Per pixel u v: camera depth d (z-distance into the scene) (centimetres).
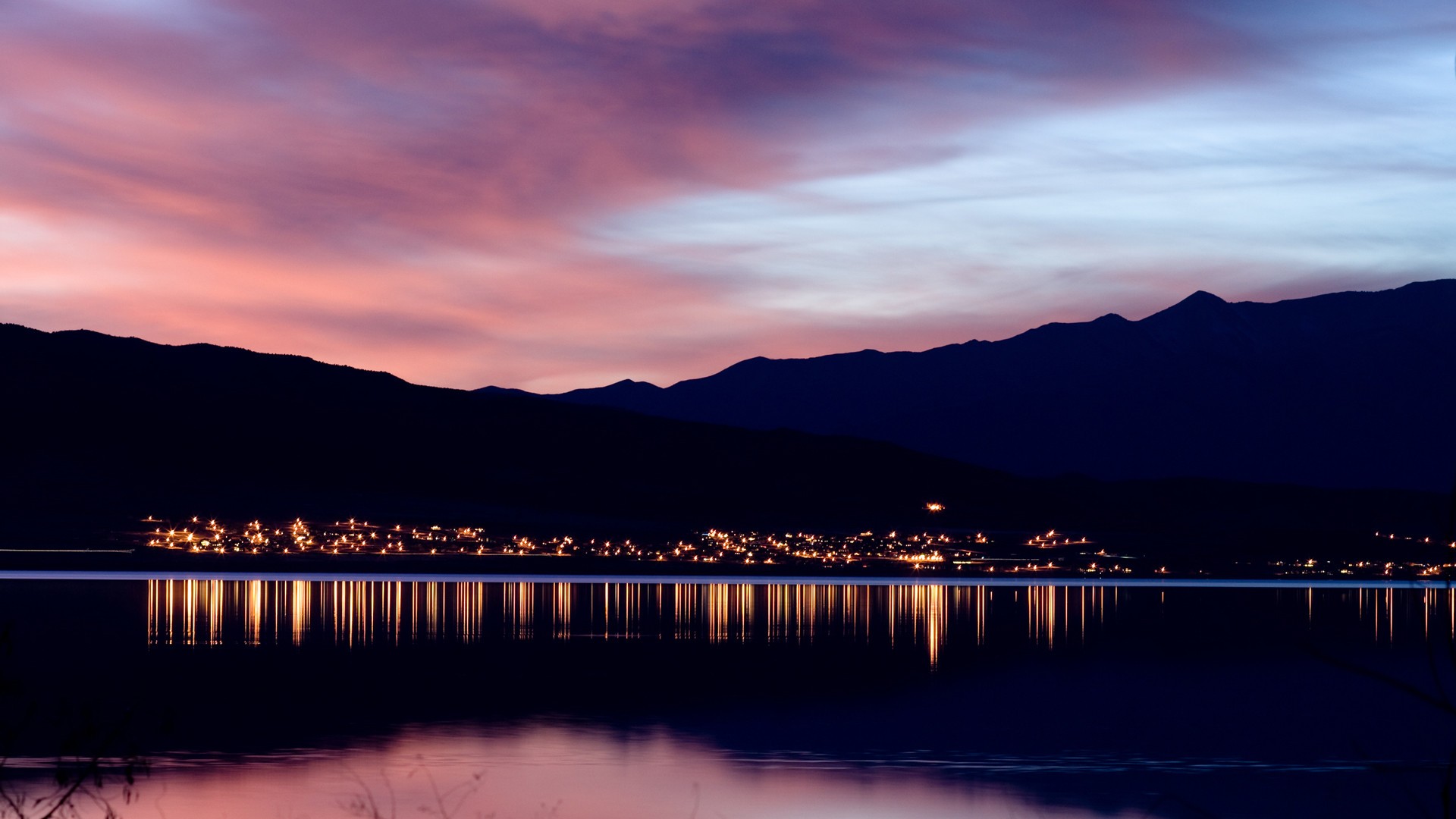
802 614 10500
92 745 3516
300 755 3625
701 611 10788
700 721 4397
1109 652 7275
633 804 3050
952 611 11212
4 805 2719
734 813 2972
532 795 3127
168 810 2842
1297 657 6975
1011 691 5359
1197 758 3722
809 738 4044
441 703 4847
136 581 15588
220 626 8406
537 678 5738
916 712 4672
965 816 2958
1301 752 3825
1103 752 3822
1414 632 9119
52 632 7838
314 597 12238
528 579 18712
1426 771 3488
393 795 3092
